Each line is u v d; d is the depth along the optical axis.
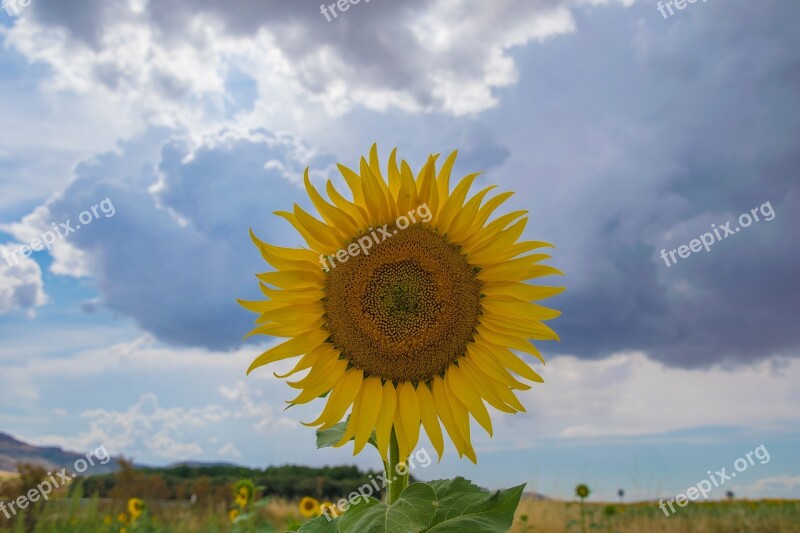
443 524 0.37
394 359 0.42
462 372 0.43
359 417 0.42
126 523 1.61
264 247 0.42
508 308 0.43
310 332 0.43
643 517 1.71
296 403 0.41
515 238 0.42
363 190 0.41
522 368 0.42
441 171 0.43
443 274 0.42
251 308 0.42
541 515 1.51
